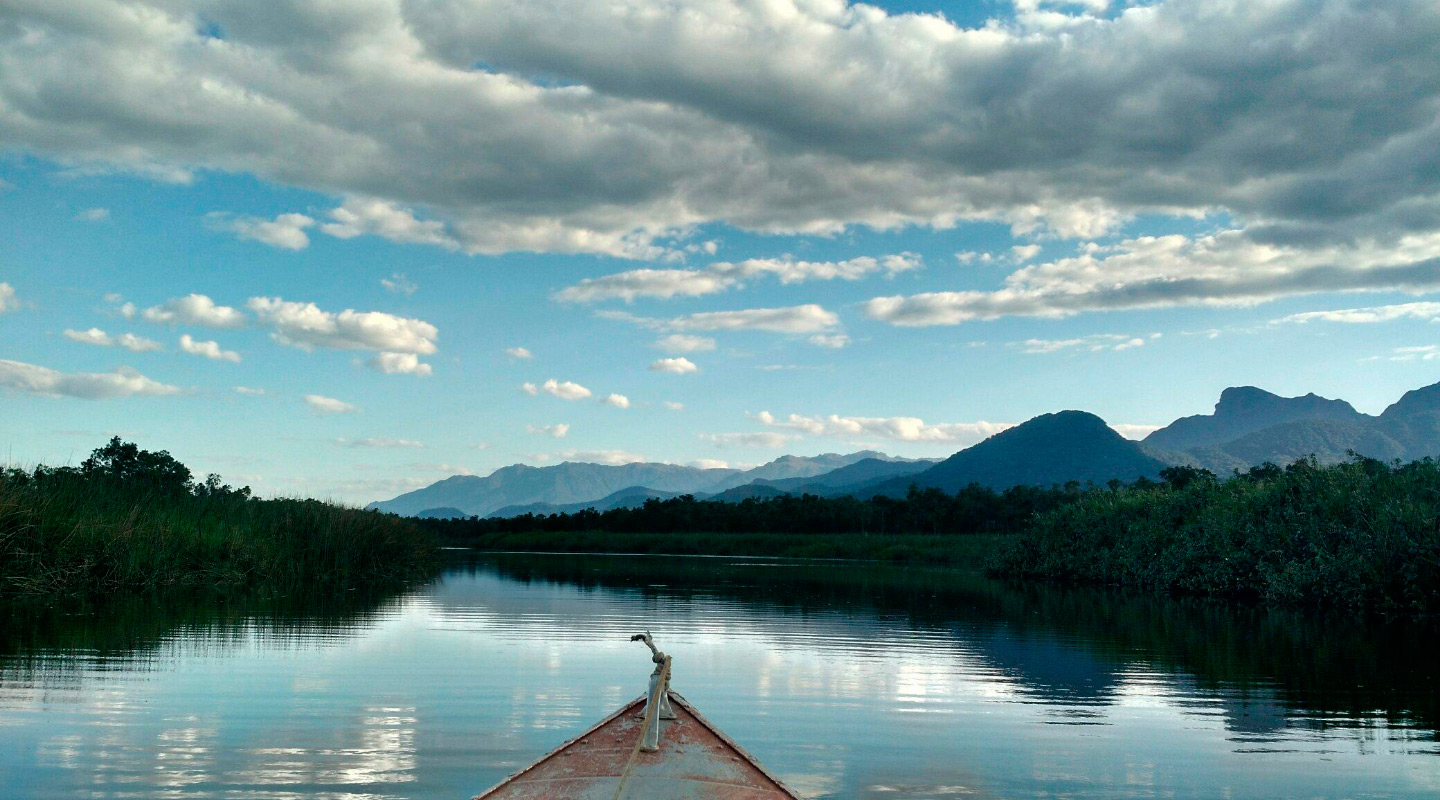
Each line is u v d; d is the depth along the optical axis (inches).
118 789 240.2
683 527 3002.0
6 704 333.1
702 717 190.9
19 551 648.4
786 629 599.8
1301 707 362.0
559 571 1306.6
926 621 655.1
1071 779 266.1
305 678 392.8
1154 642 544.7
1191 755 291.0
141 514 773.3
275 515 940.0
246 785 245.1
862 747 300.0
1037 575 1230.9
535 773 168.2
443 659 451.5
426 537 1429.6
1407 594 682.8
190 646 467.5
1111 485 1334.9
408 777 254.5
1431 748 299.3
